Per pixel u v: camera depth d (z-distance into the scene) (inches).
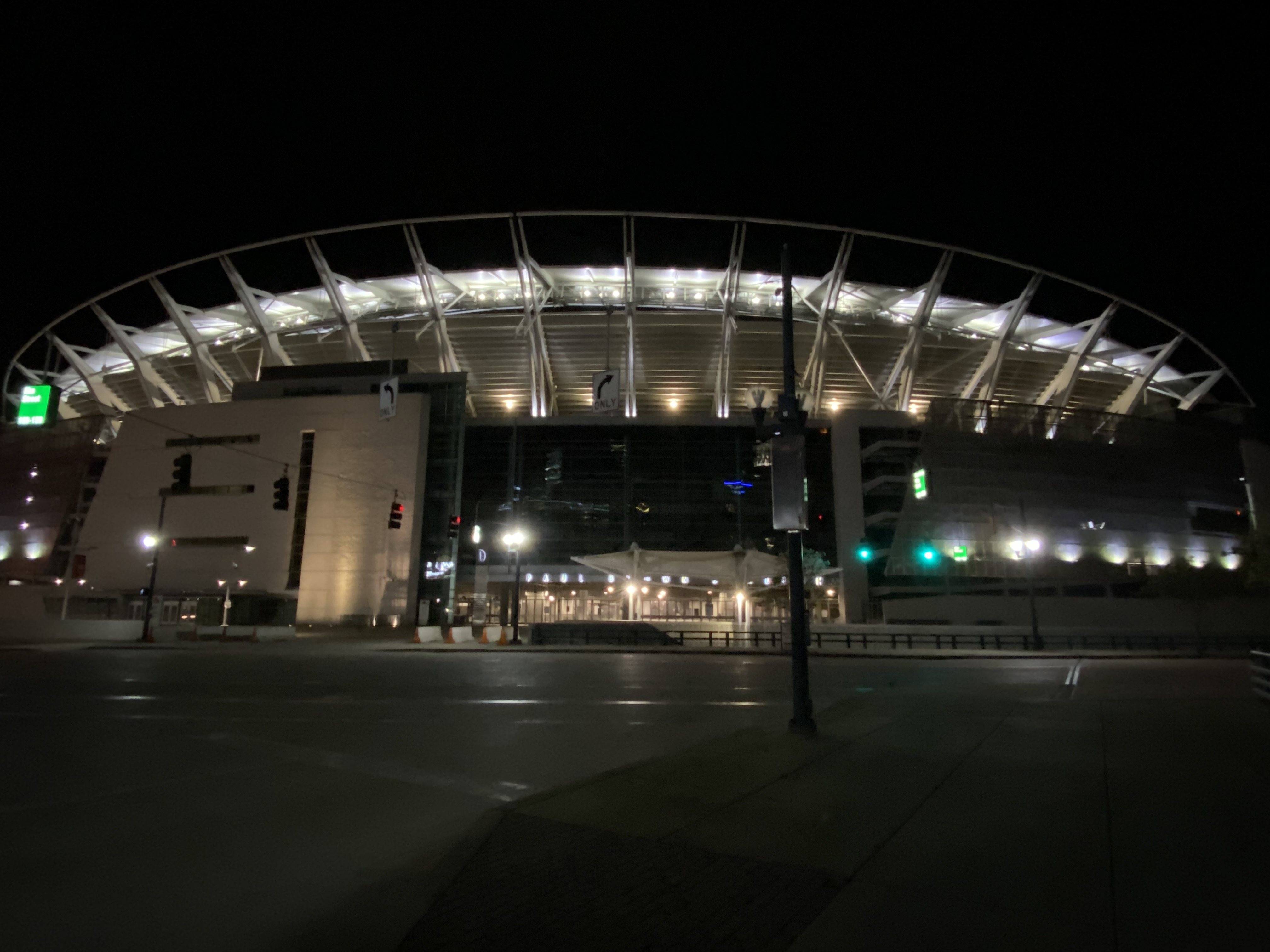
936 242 2372.0
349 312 2561.5
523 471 2493.8
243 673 826.2
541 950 149.0
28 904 181.9
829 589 2357.3
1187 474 2476.6
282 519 2367.1
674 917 165.3
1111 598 1787.6
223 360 2728.8
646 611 2282.2
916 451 2468.0
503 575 2379.4
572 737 426.0
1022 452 2346.2
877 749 363.6
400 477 2361.0
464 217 2362.2
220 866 210.1
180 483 1017.5
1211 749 367.9
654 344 2541.8
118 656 1127.6
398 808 273.6
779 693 669.3
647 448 2524.6
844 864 200.2
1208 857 207.5
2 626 1550.2
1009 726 438.3
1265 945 150.9
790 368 438.6
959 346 2573.8
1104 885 185.8
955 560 2223.2
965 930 158.7
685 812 250.7
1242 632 1721.2
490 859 203.9
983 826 236.1
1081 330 2561.5
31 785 306.5
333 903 181.8
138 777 321.4
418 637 1657.2
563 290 2539.4
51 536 2642.7
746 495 2479.1
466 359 2610.7
